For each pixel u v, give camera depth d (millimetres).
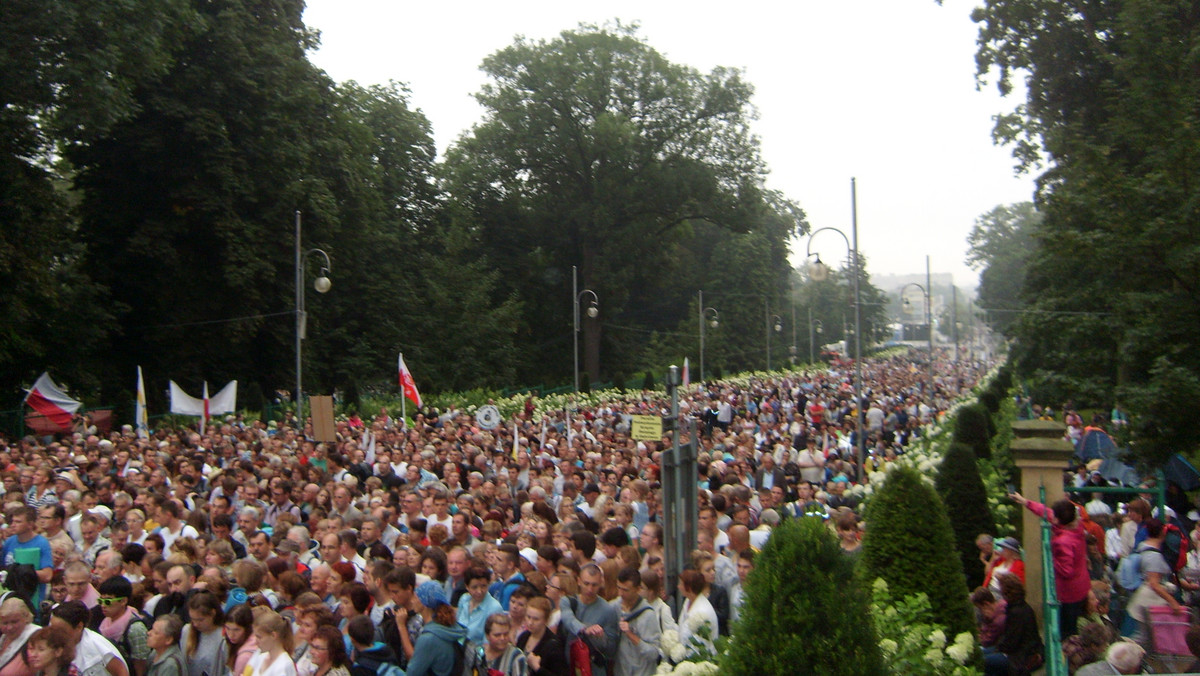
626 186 60875
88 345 34062
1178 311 13812
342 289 48438
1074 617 9781
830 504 15102
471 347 53688
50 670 6762
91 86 27578
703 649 7531
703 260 93188
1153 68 15734
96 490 14688
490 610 7992
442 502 11609
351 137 47062
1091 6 28344
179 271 36844
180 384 37531
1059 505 9812
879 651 5723
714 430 26797
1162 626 8930
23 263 29438
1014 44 30469
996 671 8805
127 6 28359
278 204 38562
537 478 15883
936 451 19969
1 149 29797
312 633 7035
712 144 63062
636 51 61531
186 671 7512
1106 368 18750
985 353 111625
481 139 61906
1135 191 14383
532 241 66875
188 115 35781
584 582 7887
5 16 26938
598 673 7832
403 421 27031
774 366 86938
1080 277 21688
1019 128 30812
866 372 66438
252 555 9820
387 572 8414
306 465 15539
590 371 65750
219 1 37469
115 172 36875
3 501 13227
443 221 62688
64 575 8758
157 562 8961
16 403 33438
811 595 5648
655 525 9742
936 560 8531
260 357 41406
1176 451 13547
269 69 38094
